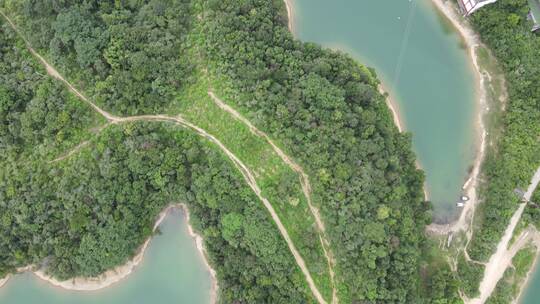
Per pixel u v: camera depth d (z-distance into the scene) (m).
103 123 87.81
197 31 89.81
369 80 93.62
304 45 92.69
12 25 89.81
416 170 91.75
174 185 87.62
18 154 87.31
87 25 85.62
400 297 81.19
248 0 90.38
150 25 88.44
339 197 81.31
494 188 90.12
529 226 92.62
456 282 85.62
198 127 87.62
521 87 92.44
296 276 82.75
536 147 91.75
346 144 83.81
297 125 84.25
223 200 83.94
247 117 86.00
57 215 87.38
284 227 85.75
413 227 85.56
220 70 86.88
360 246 81.69
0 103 83.19
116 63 85.19
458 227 93.31
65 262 89.50
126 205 87.56
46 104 84.62
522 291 91.94
